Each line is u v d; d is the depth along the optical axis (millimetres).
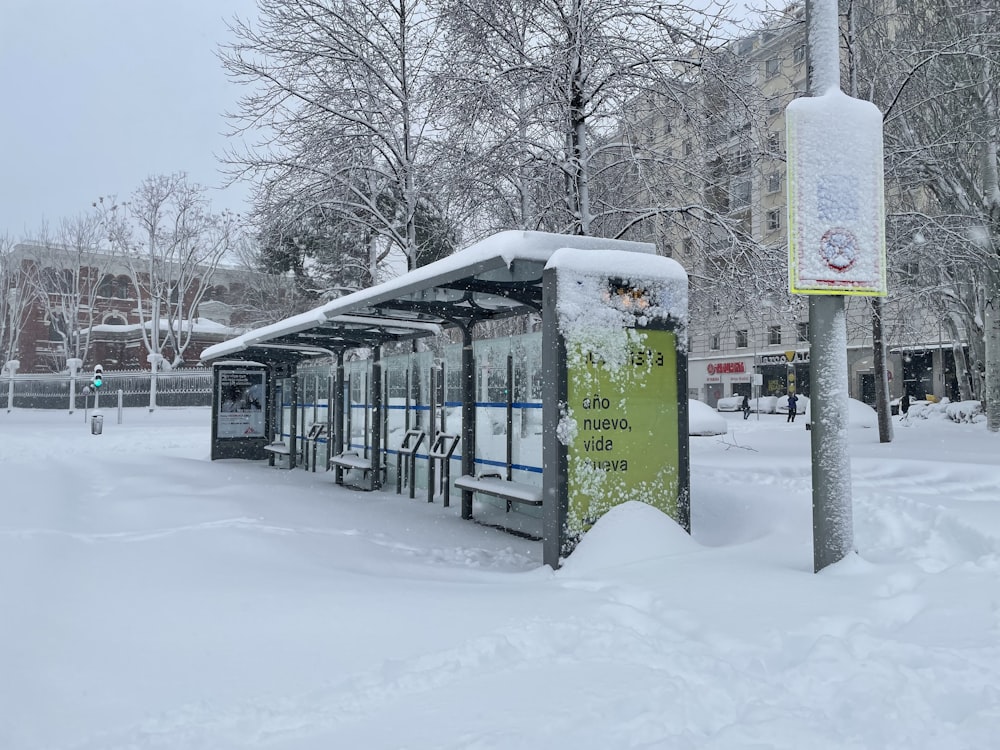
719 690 3420
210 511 8883
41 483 11289
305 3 17047
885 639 3928
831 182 5695
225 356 17656
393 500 11273
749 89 13016
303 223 18766
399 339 13039
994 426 19797
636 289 7184
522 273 7930
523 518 8898
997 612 4230
